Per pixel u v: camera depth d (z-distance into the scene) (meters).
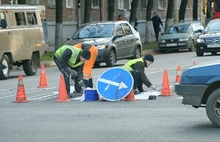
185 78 15.84
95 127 16.20
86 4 57.88
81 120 17.47
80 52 23.28
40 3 60.19
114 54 40.50
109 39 40.06
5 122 17.39
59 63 22.97
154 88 22.89
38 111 19.64
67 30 66.25
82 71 23.72
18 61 36.81
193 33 59.72
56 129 16.02
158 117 17.80
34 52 37.78
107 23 41.91
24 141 14.42
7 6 34.56
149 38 72.31
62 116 18.34
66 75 22.84
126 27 43.50
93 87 25.70
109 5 60.50
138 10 85.88
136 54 44.34
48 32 61.47
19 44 35.31
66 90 22.77
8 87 28.73
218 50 47.72
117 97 21.70
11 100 23.08
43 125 16.70
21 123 17.14
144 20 88.06
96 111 19.28
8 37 34.03
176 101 21.42
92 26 41.66
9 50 34.16
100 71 36.38
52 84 29.27
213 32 48.81
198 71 15.61
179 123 16.66
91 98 22.08
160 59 48.00
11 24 34.59
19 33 35.34
